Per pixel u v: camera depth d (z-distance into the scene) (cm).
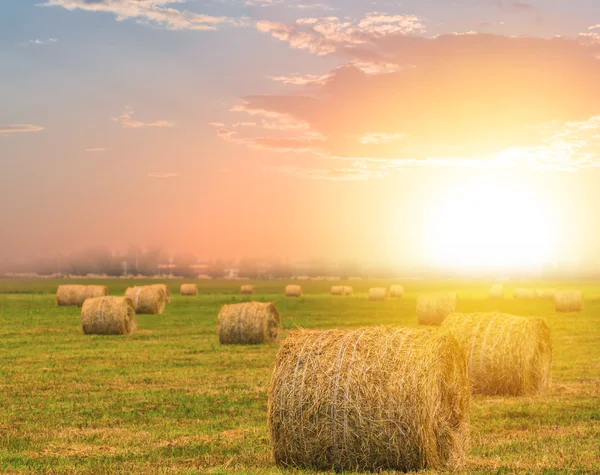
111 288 12475
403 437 1341
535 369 2259
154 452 1516
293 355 1419
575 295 6775
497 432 1722
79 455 1492
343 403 1357
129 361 3011
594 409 2006
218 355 3206
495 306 8062
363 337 1429
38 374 2653
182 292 9950
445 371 1465
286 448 1389
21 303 7544
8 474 1332
